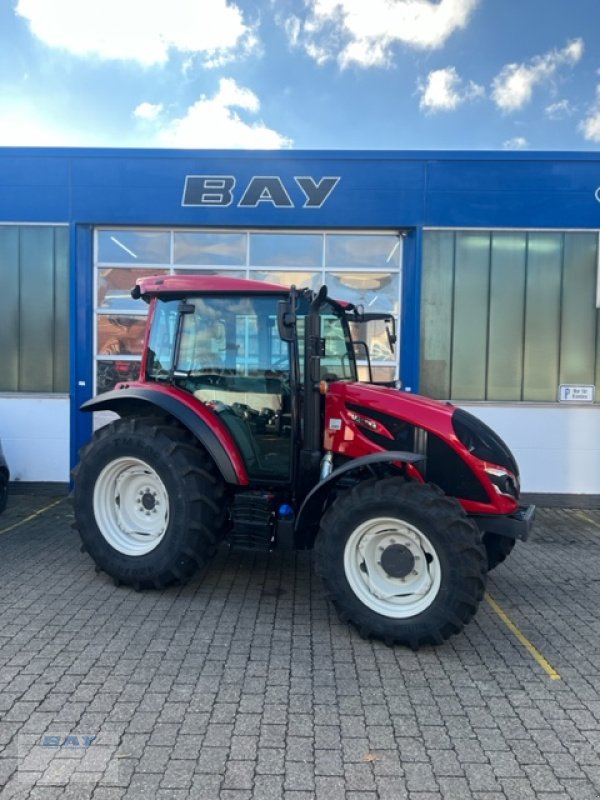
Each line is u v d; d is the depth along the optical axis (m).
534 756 2.58
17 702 2.90
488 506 3.94
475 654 3.54
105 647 3.50
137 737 2.65
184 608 4.11
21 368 8.16
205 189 7.83
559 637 3.80
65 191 7.86
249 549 4.21
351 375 5.34
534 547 5.88
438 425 4.03
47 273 8.08
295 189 7.81
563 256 7.86
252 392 4.45
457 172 7.74
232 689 3.07
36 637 3.62
